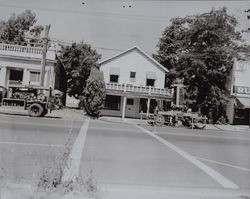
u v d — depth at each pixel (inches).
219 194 296.0
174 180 339.0
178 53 1338.6
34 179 270.7
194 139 713.6
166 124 1039.6
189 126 1036.5
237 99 1306.6
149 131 797.9
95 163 379.9
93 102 1123.3
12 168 317.1
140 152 486.6
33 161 348.8
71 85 1328.7
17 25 1142.3
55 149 429.7
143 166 391.5
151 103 1354.6
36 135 561.0
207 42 1279.5
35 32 1149.1
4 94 896.3
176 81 1381.6
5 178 281.9
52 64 1103.6
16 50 1109.7
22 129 617.9
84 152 444.8
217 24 1190.9
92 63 1296.8
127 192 277.9
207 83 1307.8
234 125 1288.1
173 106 1139.9
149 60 1336.1
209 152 548.4
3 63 1097.4
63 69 1283.2
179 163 429.7
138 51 1328.7
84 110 1126.4
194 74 1314.0
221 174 386.0
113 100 1315.2
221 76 1330.0
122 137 635.5
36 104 891.4
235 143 697.0
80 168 348.2
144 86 1299.2
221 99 1298.0
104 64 1316.4
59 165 278.8
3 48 1103.6
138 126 930.7
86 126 776.9
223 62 1309.1
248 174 397.7
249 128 1170.0
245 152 581.0
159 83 1339.8
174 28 1269.7
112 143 550.0
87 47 1278.3
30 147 444.1
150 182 322.7
